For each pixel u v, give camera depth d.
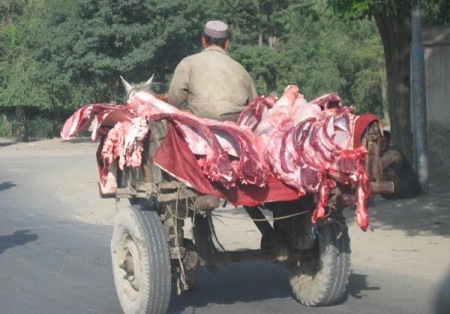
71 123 10.18
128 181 10.02
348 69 68.06
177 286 9.98
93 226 18.67
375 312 10.00
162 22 54.38
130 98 10.34
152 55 53.72
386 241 14.77
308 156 8.96
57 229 18.22
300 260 10.29
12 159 43.12
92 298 11.26
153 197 9.26
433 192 20.23
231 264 13.45
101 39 54.09
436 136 24.83
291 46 64.06
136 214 9.52
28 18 64.81
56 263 13.98
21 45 62.53
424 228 15.82
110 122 10.09
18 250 15.42
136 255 9.51
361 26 60.06
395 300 10.62
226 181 8.74
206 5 56.84
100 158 10.55
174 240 9.42
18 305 10.91
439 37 24.58
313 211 9.20
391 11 14.86
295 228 9.89
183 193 8.93
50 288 11.96
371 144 9.02
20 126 67.62
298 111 9.52
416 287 11.37
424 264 12.84
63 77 57.22
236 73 10.33
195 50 56.53
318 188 8.84
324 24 60.97
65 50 55.66
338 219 9.65
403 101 21.19
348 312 10.02
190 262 9.62
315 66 64.75
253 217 10.27
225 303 10.73
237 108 10.17
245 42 65.38
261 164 8.95
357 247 14.37
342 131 8.95
